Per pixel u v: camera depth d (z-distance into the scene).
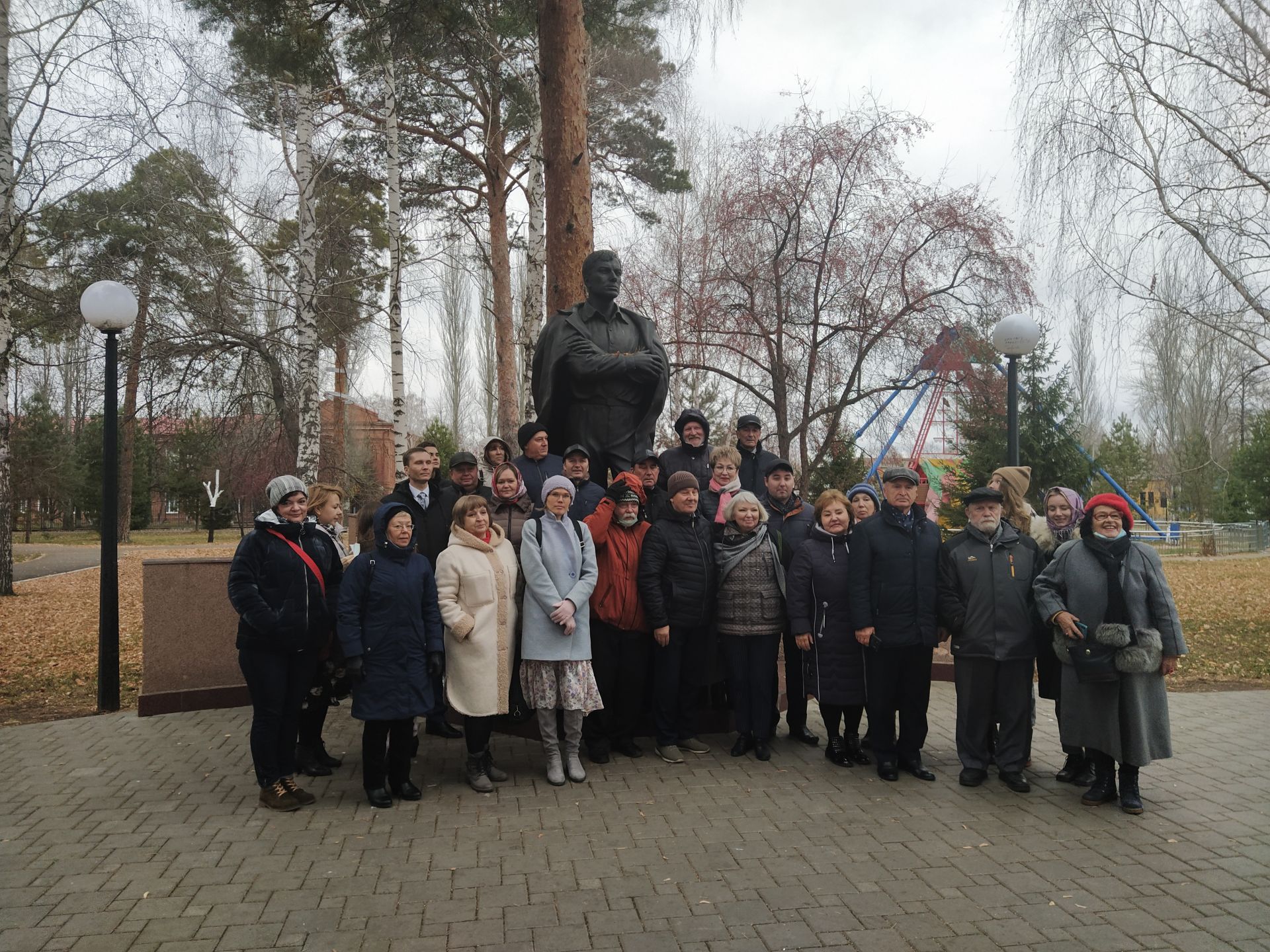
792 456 19.62
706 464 6.69
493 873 3.85
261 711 4.73
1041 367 21.03
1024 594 5.19
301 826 4.47
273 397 19.31
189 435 33.97
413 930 3.32
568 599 5.16
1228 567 24.34
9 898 3.61
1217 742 6.25
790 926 3.36
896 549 5.34
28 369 22.97
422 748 6.11
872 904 3.55
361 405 22.22
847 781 5.29
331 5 10.51
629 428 6.54
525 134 18.55
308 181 15.50
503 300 18.91
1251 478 34.94
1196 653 10.73
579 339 6.40
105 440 7.39
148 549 28.75
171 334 18.33
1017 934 3.30
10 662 9.80
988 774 5.46
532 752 5.92
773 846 4.18
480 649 5.05
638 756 5.80
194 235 17.72
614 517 5.69
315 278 15.74
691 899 3.59
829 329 16.78
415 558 4.96
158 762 5.66
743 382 16.80
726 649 5.84
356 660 4.73
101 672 7.26
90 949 3.18
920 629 5.28
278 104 16.64
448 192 18.91
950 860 4.02
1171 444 30.53
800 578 5.70
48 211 15.66
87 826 4.48
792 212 16.28
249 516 43.47
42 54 12.66
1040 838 4.31
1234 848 4.20
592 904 3.54
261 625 4.61
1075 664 4.77
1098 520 4.90
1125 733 4.68
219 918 3.43
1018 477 6.00
